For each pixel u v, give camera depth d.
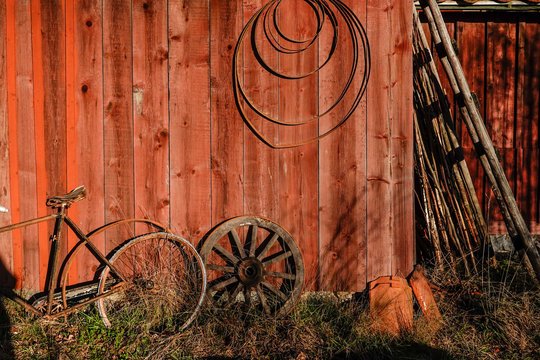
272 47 3.57
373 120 3.59
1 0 3.54
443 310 3.47
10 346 3.07
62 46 3.54
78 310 3.35
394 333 3.26
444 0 4.82
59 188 3.61
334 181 3.63
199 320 3.40
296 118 3.61
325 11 3.56
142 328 3.24
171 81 3.58
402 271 3.66
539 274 3.49
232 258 3.56
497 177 3.63
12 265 3.66
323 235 3.65
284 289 3.68
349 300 3.66
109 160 3.61
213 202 3.64
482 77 5.05
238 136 3.62
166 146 3.61
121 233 3.64
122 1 3.54
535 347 3.06
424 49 4.40
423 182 4.09
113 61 3.56
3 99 3.59
